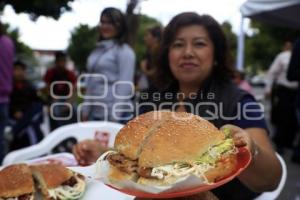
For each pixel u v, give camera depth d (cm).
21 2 632
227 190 171
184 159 105
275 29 2259
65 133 285
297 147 600
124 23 370
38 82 1288
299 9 475
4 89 433
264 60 2870
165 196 103
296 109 558
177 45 193
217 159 108
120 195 147
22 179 143
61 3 623
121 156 114
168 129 111
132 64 372
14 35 1527
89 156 194
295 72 518
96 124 280
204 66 189
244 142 122
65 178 149
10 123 555
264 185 151
